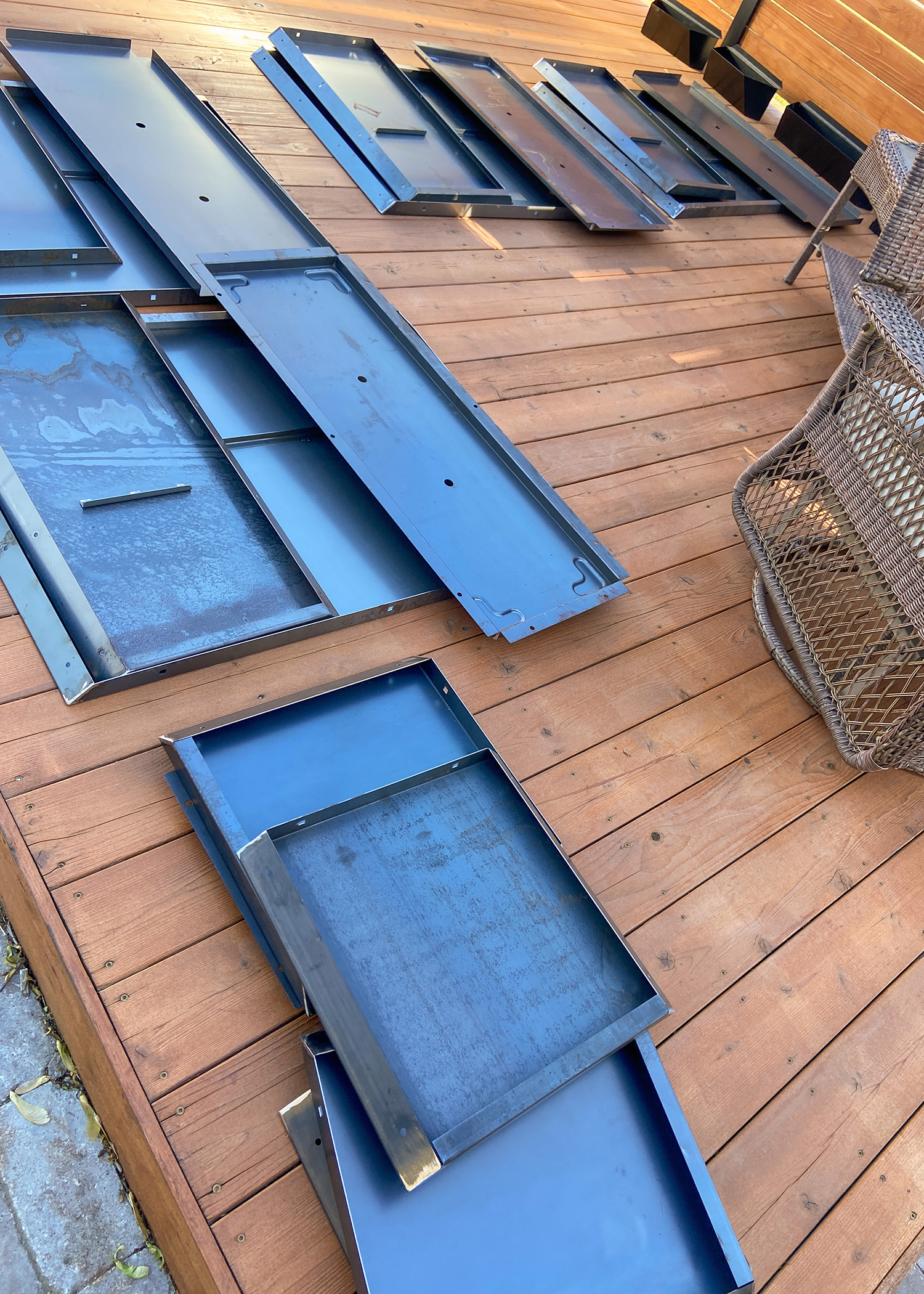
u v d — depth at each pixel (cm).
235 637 148
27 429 156
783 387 290
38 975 142
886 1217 133
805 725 194
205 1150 108
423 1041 116
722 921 155
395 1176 105
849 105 444
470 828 139
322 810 128
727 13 473
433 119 294
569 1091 121
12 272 174
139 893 124
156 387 174
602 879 152
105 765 133
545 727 168
